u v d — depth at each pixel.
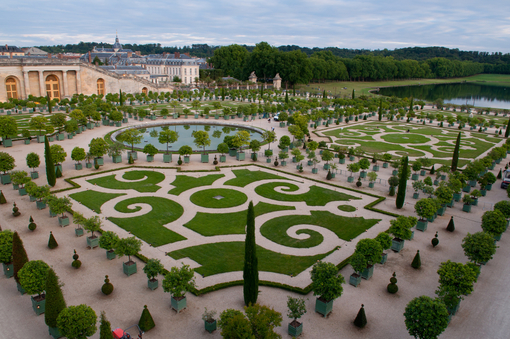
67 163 90.12
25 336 36.22
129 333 36.25
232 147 101.94
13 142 106.62
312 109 178.25
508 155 114.00
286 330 37.34
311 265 49.34
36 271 38.31
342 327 38.19
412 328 34.38
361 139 130.12
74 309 33.25
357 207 69.06
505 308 42.38
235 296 42.47
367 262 45.91
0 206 64.75
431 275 48.28
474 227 62.97
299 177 85.44
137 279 45.69
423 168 94.88
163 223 60.19
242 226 60.00
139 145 112.69
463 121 153.00
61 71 191.00
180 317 38.94
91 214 62.31
